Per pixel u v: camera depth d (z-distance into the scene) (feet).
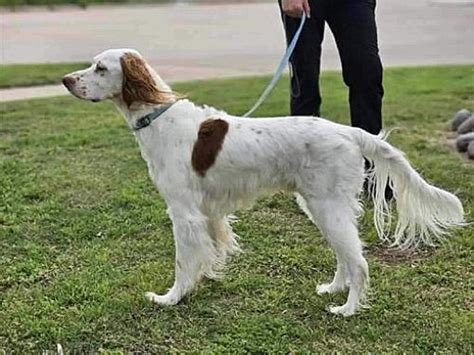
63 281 13.93
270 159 12.96
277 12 53.78
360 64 15.61
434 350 12.33
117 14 53.62
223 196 13.23
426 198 13.00
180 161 13.04
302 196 13.05
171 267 14.37
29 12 54.90
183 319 13.04
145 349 12.48
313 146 12.81
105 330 12.82
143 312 13.16
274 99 25.43
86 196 16.99
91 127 21.76
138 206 16.43
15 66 32.96
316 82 15.79
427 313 13.05
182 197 13.10
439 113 22.62
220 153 13.00
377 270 14.16
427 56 35.83
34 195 16.99
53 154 19.43
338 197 12.82
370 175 13.38
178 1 61.21
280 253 14.69
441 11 52.70
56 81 29.78
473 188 16.87
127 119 13.32
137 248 14.94
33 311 13.21
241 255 14.62
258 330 12.73
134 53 13.21
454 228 14.78
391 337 12.59
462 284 13.74
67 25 48.11
